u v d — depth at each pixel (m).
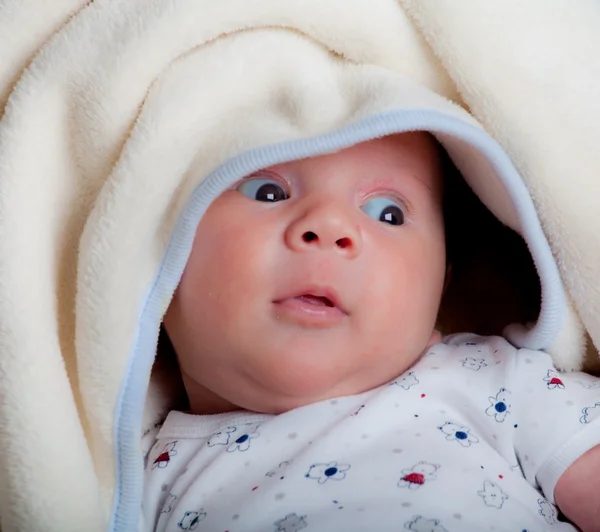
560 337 0.90
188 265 0.82
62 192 0.81
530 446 0.82
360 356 0.82
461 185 0.98
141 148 0.77
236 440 0.84
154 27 0.79
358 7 0.81
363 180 0.84
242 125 0.78
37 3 0.83
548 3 0.83
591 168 0.84
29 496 0.72
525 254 1.02
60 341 0.80
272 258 0.79
